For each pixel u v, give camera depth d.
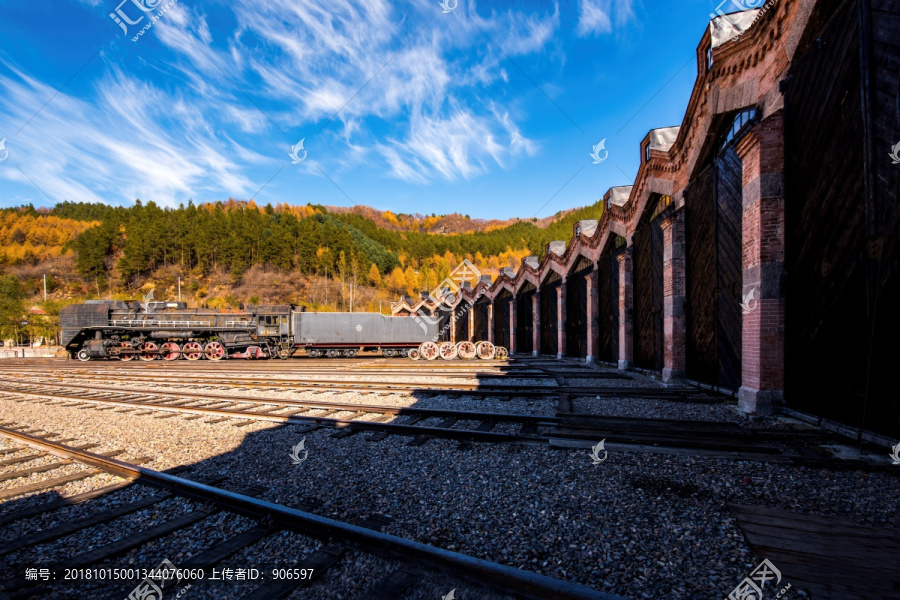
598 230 17.50
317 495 3.86
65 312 26.36
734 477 4.11
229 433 6.31
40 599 2.47
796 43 6.08
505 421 6.54
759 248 6.84
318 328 28.45
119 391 10.57
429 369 15.88
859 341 5.19
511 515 3.33
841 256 5.50
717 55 7.89
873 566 2.55
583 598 2.18
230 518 3.41
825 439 5.20
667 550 2.79
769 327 6.77
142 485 4.15
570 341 21.39
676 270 10.65
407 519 3.32
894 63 4.54
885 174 4.72
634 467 4.41
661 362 11.91
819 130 5.85
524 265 27.66
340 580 2.55
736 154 7.92
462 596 2.35
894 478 4.08
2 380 13.75
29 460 5.15
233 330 27.41
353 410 7.68
